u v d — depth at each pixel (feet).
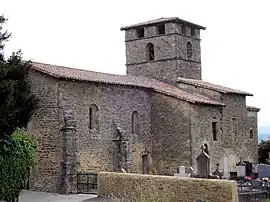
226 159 127.95
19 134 76.89
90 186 96.02
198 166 115.24
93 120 104.37
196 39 141.08
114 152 107.45
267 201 76.95
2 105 65.92
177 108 117.08
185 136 115.55
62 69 104.47
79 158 99.66
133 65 138.82
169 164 116.98
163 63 134.00
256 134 143.95
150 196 78.79
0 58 74.08
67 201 83.46
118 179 84.64
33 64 99.60
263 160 160.97
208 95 128.36
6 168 72.38
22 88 75.66
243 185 93.66
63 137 95.61
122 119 110.73
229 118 130.82
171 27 133.18
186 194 75.51
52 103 97.60
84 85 102.32
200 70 141.38
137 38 138.62
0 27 73.92
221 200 72.02
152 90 119.65
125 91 112.57
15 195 74.33
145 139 117.50
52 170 96.63
